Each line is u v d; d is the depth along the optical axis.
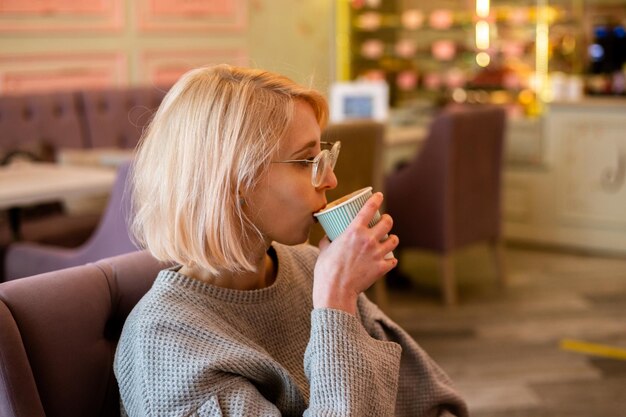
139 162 1.05
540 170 5.18
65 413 1.10
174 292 1.05
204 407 0.96
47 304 1.11
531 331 3.65
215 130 1.00
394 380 1.06
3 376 1.02
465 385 3.08
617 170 4.93
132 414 1.03
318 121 1.11
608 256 4.96
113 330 1.21
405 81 5.87
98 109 4.77
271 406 0.98
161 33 5.30
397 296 4.26
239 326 1.08
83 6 4.88
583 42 5.34
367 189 1.08
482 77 5.57
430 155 4.00
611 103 4.86
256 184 1.03
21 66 4.63
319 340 1.02
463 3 5.63
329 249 1.06
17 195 2.87
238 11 5.69
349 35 5.94
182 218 1.00
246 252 1.07
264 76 1.05
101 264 1.22
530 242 5.28
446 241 4.04
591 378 3.12
